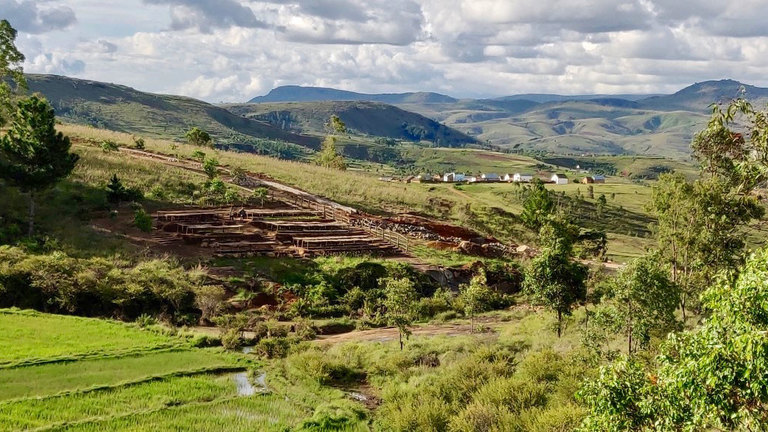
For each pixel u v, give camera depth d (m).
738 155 15.35
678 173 37.16
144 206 58.53
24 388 23.17
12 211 49.81
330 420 21.61
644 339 24.25
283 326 37.22
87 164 64.94
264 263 48.69
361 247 54.81
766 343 9.58
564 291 32.09
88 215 53.12
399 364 29.00
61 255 41.66
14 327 31.95
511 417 19.61
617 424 12.41
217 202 63.53
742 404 10.34
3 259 39.09
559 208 118.69
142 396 23.27
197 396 23.75
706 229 33.62
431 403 22.22
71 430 19.48
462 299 44.44
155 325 35.41
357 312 44.41
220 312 39.50
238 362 29.27
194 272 44.06
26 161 47.75
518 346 30.56
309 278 47.34
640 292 24.14
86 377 25.00
